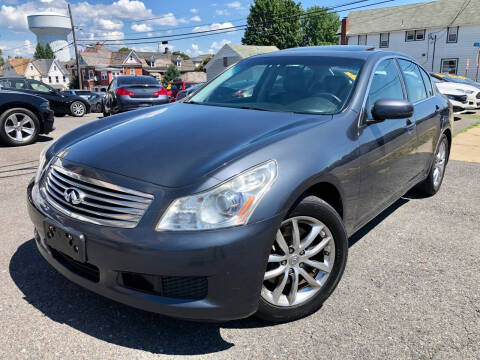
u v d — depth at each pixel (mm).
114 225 2029
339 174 2486
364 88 3010
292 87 3189
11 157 6520
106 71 70500
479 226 3941
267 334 2295
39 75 82625
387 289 2785
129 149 2365
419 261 3205
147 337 2244
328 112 2842
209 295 1994
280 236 2215
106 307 2492
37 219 2365
